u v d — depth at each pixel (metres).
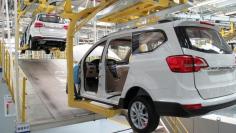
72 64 4.46
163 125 4.62
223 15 9.73
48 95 5.59
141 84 3.11
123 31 3.70
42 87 6.11
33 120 4.21
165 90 2.81
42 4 6.86
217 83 2.89
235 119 6.00
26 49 9.47
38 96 5.42
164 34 2.96
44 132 5.27
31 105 4.87
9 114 4.45
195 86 2.71
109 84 4.01
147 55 3.11
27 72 7.32
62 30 8.66
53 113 4.60
